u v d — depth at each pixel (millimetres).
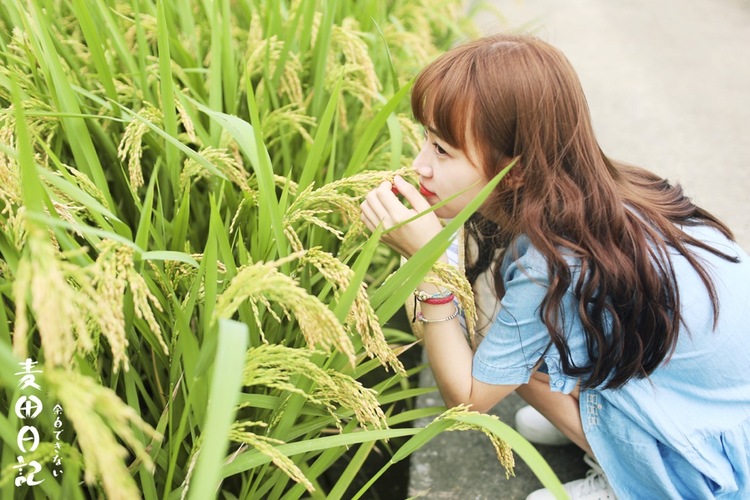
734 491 1572
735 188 3350
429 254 1191
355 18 2609
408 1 3275
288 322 1632
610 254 1380
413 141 2098
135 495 720
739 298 1507
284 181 1541
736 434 1540
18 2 1516
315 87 2000
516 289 1480
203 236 1850
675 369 1521
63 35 1960
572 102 1384
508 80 1346
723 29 5770
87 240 1347
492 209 1511
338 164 2182
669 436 1504
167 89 1523
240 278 922
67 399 683
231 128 1427
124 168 1709
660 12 6215
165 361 1382
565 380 1545
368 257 1129
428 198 1543
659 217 1501
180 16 2074
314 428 1420
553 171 1391
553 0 6457
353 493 1950
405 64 2807
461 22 3480
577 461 1982
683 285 1453
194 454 1109
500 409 2182
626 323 1420
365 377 2303
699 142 3822
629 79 4695
